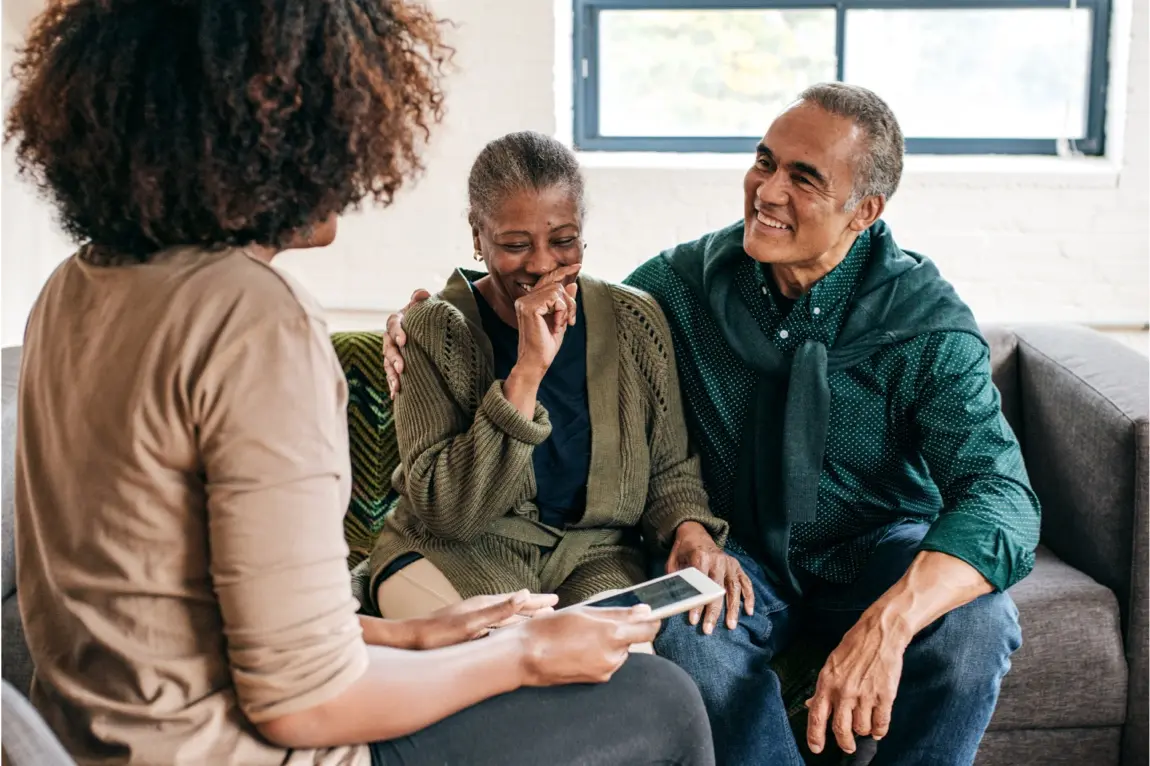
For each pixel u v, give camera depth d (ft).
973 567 4.94
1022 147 12.71
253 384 3.03
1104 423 5.92
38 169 3.31
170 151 3.06
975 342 5.39
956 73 12.62
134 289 3.14
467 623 4.15
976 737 5.04
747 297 5.61
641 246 12.42
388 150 3.37
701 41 12.74
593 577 5.35
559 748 3.57
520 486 5.33
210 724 3.17
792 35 12.64
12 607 5.59
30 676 5.49
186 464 3.06
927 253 12.25
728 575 5.24
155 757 3.12
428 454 5.22
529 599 4.26
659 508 5.54
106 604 3.13
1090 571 6.08
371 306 12.69
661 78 12.88
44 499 3.21
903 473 5.63
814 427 5.37
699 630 5.08
